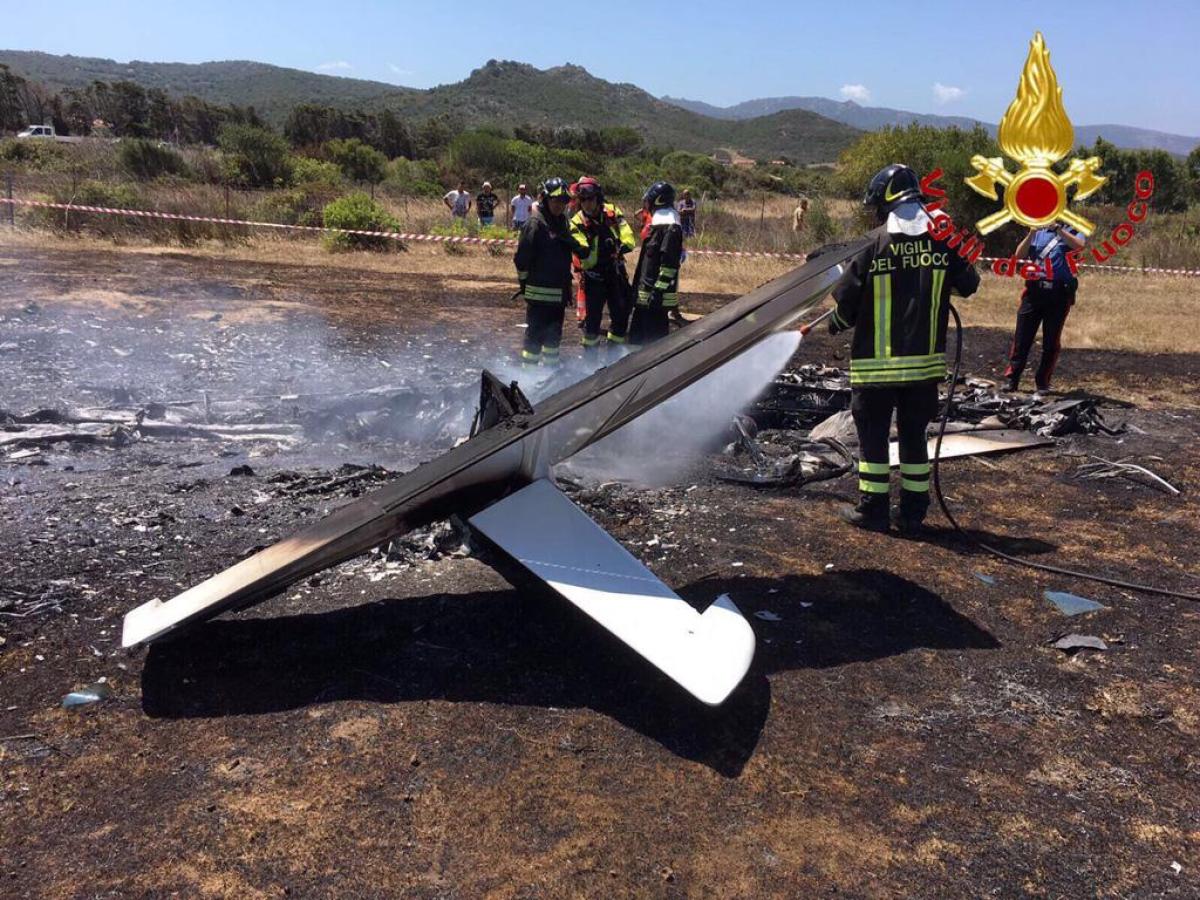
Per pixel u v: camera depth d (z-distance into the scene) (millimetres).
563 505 3770
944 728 3242
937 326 4711
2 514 4770
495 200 24172
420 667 3504
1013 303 14758
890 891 2482
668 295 7879
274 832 2621
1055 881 2535
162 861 2498
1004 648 3822
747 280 16234
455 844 2600
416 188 37344
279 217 20938
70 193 18656
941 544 4918
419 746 3025
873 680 3535
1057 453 6734
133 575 4148
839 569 4539
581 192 7969
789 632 3883
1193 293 16219
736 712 3287
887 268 4656
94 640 3604
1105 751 3139
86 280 12484
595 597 3258
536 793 2822
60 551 4348
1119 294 15891
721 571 4473
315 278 14539
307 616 3867
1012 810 2826
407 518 3529
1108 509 5574
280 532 4711
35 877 2428
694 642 3070
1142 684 3566
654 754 3031
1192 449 6883
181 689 3314
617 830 2678
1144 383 9336
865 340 4785
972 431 7105
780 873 2535
